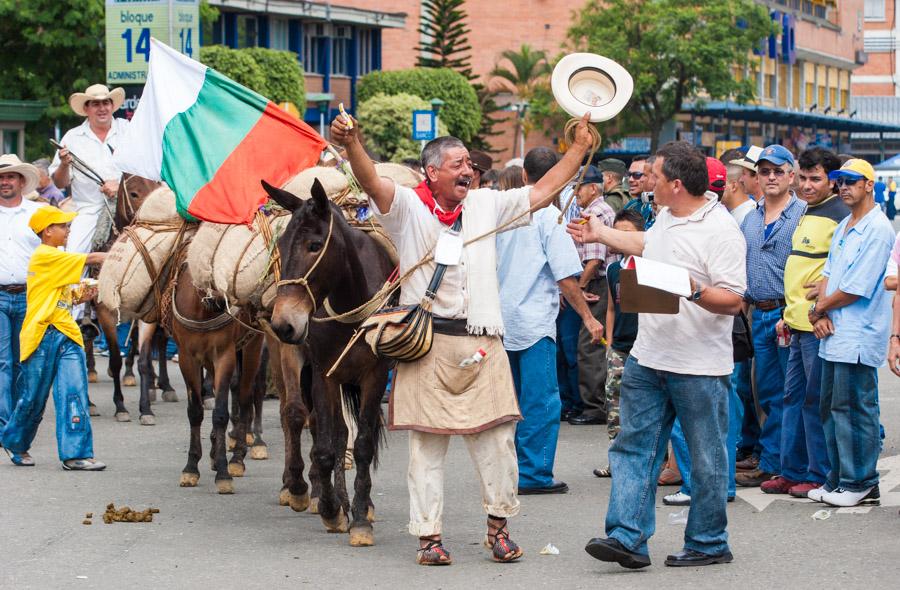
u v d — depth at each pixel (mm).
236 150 10562
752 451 11344
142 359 14172
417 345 7902
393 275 8625
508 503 8320
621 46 56031
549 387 10422
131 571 8227
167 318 11055
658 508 9953
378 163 10094
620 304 7699
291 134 10742
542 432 10445
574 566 8258
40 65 39938
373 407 8758
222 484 10602
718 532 8234
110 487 10852
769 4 77500
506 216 8242
